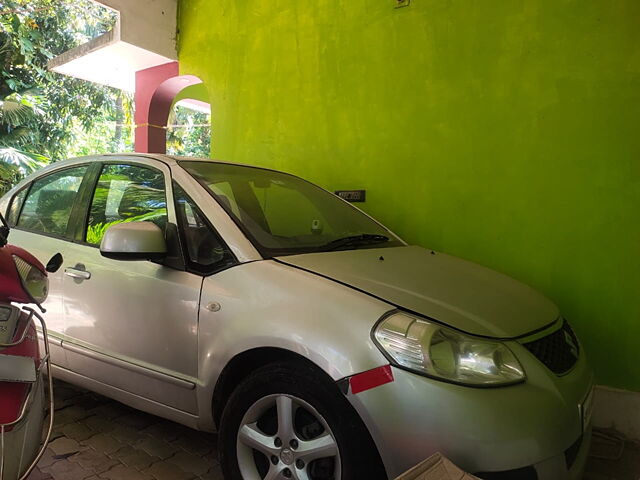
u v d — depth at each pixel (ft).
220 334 6.88
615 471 8.79
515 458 5.27
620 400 10.39
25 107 35.99
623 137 10.59
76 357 8.94
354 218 10.60
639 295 10.44
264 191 9.52
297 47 15.88
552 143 11.44
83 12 44.96
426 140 13.33
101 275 8.54
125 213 8.93
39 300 5.91
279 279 6.77
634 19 10.44
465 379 5.50
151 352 7.79
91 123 46.37
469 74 12.59
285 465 6.22
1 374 5.15
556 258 11.44
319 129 15.42
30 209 10.77
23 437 5.34
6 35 38.52
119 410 10.29
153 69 20.36
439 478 4.73
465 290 7.25
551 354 6.55
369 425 5.52
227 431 6.77
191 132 53.52
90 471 7.98
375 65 14.23
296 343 6.06
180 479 7.87
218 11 17.99
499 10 12.10
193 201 8.11
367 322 5.91
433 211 13.24
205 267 7.45
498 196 12.22
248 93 17.15
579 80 11.07
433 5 13.12
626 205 10.58
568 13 11.18
